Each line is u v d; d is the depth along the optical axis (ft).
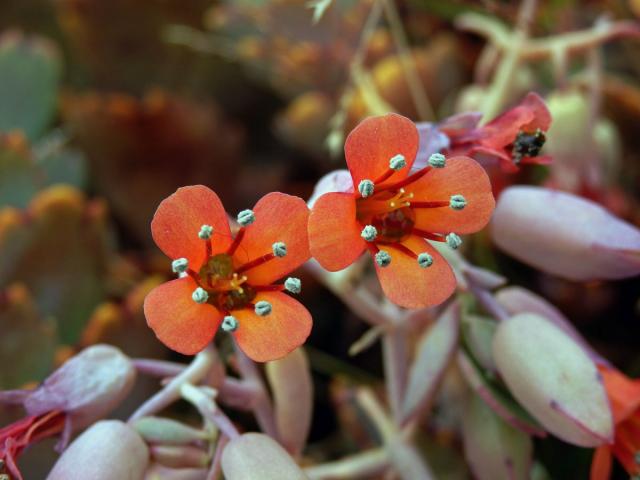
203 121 0.50
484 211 0.26
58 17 0.54
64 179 0.48
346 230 0.24
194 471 0.31
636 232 0.32
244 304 0.26
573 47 0.44
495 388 0.33
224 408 0.44
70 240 0.43
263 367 0.43
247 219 0.26
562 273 0.34
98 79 0.54
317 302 0.49
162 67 0.54
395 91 0.48
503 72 0.44
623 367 0.47
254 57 0.51
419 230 0.27
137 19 0.52
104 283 0.44
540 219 0.33
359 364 0.49
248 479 0.28
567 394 0.30
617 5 0.52
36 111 0.51
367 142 0.25
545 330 0.31
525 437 0.34
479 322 0.33
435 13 0.49
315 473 0.37
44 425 0.30
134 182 0.51
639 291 0.46
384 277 0.25
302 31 0.51
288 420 0.33
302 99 0.49
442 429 0.39
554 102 0.43
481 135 0.31
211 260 0.27
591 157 0.43
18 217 0.42
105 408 0.31
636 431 0.32
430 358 0.33
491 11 0.47
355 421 0.42
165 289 0.25
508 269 0.46
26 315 0.39
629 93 0.49
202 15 0.53
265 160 0.56
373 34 0.50
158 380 0.41
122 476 0.28
